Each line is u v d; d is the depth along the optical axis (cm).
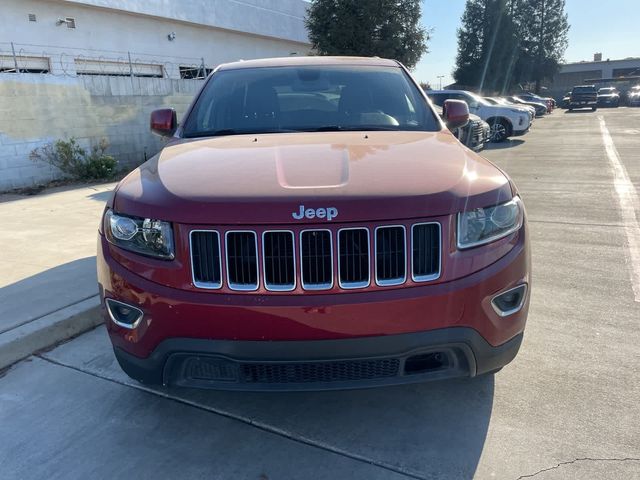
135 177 270
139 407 286
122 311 242
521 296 242
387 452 245
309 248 215
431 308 218
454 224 223
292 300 215
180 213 222
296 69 393
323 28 1686
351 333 216
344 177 233
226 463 240
